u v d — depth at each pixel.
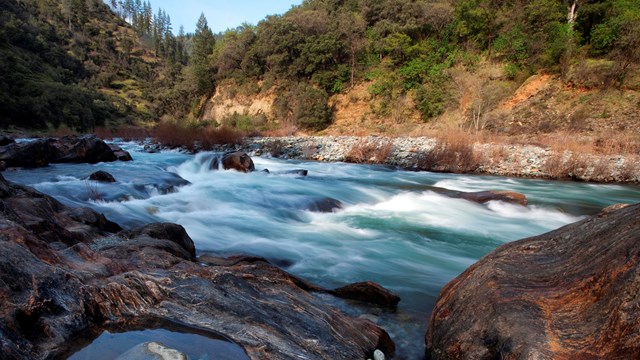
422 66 37.97
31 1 96.88
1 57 47.44
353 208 10.95
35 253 3.23
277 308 3.47
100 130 37.12
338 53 44.25
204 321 2.99
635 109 24.34
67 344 2.51
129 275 3.36
